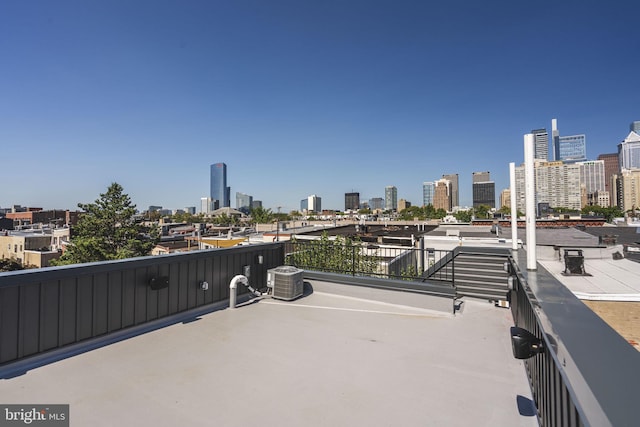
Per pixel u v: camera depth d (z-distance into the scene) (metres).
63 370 3.12
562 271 9.90
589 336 1.52
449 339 4.08
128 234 34.88
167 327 4.37
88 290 3.64
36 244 53.75
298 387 2.90
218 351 3.65
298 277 6.00
